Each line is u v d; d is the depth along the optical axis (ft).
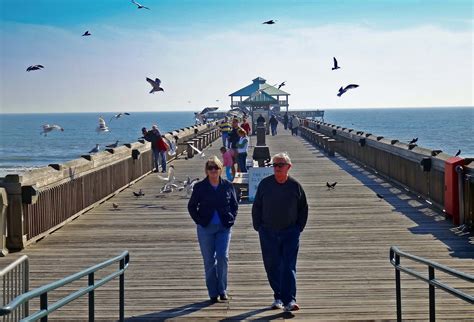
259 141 121.60
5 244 40.60
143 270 35.91
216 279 30.07
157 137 87.92
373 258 37.88
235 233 45.70
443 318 26.73
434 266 21.65
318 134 132.98
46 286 18.34
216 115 338.54
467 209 45.03
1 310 15.64
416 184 61.21
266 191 28.35
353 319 26.96
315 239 43.39
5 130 650.43
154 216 53.42
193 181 67.05
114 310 28.66
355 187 68.54
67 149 335.26
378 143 77.77
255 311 28.37
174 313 28.25
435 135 384.27
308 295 30.63
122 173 70.38
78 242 43.50
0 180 40.78
